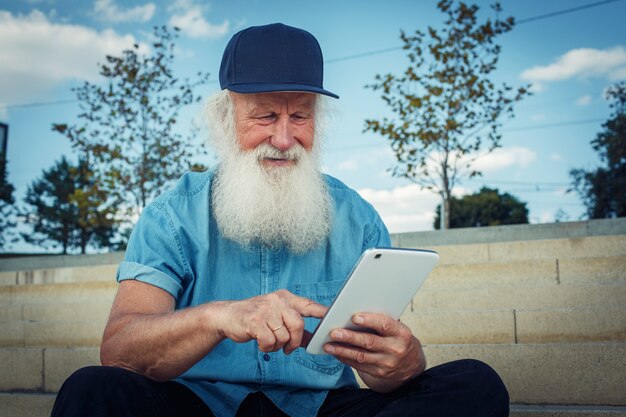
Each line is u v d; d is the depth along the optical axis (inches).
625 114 778.2
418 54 438.0
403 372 57.3
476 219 1107.3
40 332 150.6
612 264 149.6
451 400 57.3
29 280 263.7
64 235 1540.4
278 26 68.0
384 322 53.5
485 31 429.7
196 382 64.1
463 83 426.3
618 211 829.8
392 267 51.5
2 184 756.0
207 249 67.2
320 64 69.1
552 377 101.7
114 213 474.6
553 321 118.1
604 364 99.4
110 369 53.3
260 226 66.7
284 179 66.0
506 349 104.6
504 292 140.8
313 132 68.9
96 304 166.1
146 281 61.8
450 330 123.8
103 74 476.1
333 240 71.5
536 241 197.5
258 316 50.8
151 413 54.8
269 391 65.1
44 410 117.4
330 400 66.5
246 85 65.9
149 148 480.7
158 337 53.5
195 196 70.1
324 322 52.9
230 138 68.6
